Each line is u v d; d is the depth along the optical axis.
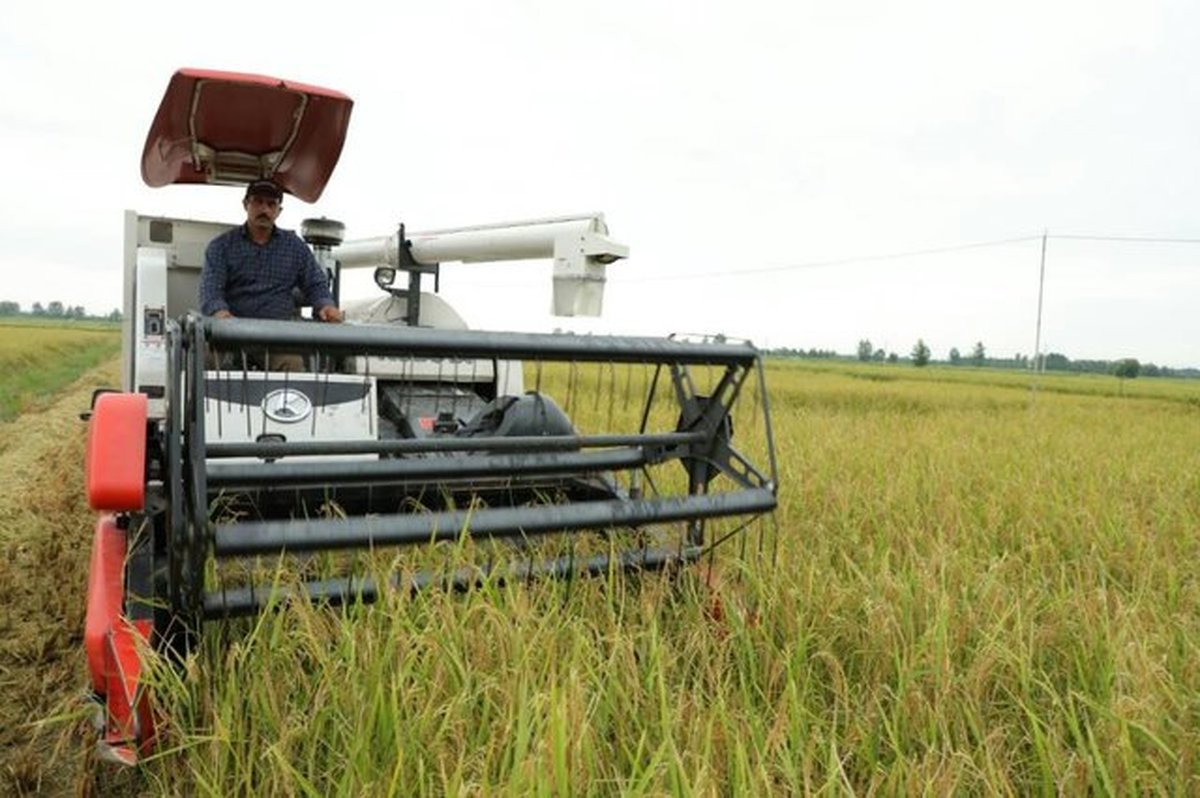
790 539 5.24
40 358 32.06
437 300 6.68
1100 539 5.63
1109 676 3.22
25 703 3.90
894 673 3.39
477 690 2.77
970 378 47.66
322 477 3.26
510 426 4.48
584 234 5.22
